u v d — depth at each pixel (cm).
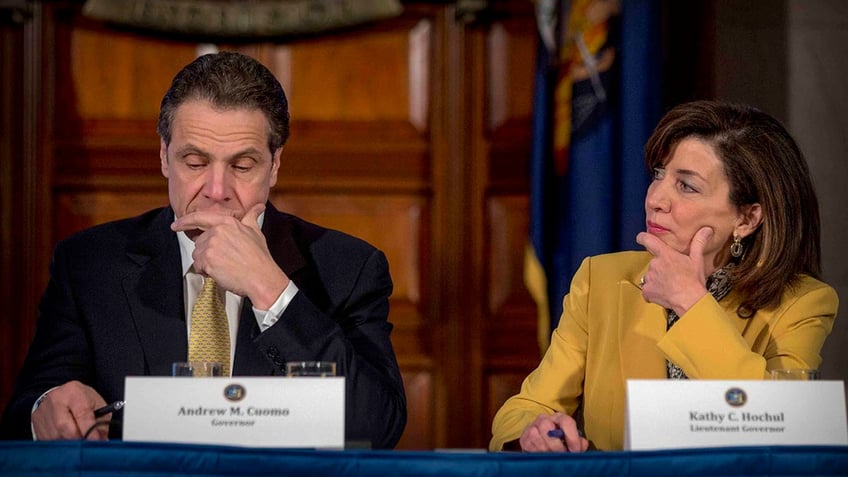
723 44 864
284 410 368
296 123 952
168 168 477
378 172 955
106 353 480
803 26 866
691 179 479
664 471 349
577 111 823
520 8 953
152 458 345
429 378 946
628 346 499
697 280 451
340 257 514
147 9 920
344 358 443
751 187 478
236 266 444
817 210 493
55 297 501
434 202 953
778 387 372
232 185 464
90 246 510
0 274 927
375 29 953
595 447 491
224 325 473
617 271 527
